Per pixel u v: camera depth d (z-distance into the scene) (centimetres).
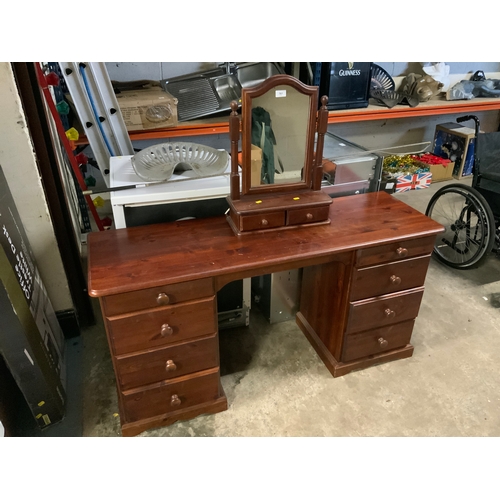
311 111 135
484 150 227
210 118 258
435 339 188
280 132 136
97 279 116
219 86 268
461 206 306
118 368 127
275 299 190
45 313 157
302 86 130
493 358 177
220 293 180
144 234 142
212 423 148
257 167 140
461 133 351
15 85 136
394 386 163
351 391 161
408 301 160
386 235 142
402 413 152
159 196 147
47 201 162
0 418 129
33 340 130
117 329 120
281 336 190
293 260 132
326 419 150
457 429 146
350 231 145
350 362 168
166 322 125
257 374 169
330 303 162
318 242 137
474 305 210
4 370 141
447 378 167
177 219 155
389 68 338
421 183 343
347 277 146
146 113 227
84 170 274
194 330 131
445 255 254
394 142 378
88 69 180
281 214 141
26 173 150
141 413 140
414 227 148
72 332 186
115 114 195
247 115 128
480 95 345
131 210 148
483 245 215
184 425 147
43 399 138
